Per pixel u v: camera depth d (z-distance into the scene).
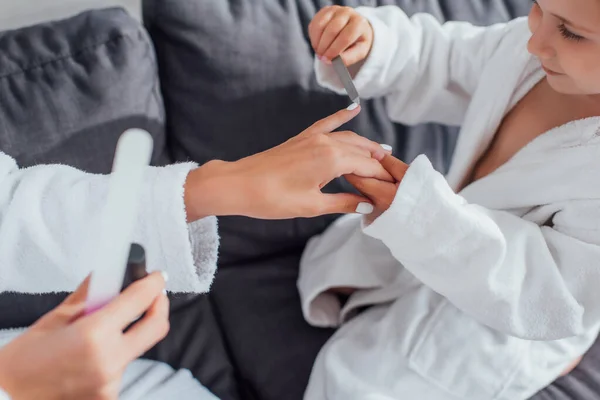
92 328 0.37
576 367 0.77
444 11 0.88
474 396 0.66
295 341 0.80
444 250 0.58
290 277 0.87
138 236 0.50
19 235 0.51
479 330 0.66
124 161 0.31
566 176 0.61
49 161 0.74
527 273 0.62
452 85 0.81
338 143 0.56
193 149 0.84
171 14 0.77
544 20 0.54
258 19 0.79
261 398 0.77
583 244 0.61
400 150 0.88
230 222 0.83
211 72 0.79
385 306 0.76
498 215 0.63
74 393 0.39
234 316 0.83
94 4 0.97
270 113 0.81
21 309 0.75
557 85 0.59
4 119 0.72
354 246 0.79
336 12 0.74
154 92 0.80
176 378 0.71
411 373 0.66
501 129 0.73
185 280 0.53
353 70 0.78
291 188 0.52
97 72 0.74
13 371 0.38
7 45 0.74
